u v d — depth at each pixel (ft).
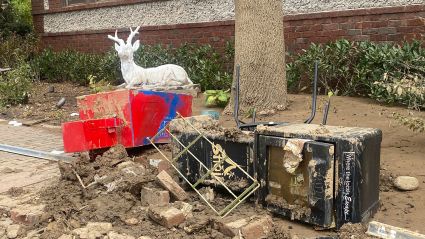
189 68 36.65
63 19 52.24
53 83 48.67
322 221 11.38
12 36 52.44
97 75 43.47
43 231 12.41
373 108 24.57
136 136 18.56
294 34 33.60
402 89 18.17
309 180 11.34
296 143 11.36
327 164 11.06
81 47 50.65
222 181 13.30
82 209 13.20
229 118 24.07
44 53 50.93
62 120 29.45
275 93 24.81
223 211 12.29
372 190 12.12
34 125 28.48
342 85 29.89
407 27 28.43
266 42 24.38
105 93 18.75
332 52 29.66
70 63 47.19
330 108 24.82
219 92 28.32
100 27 48.37
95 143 17.69
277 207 12.14
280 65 24.93
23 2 65.31
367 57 27.32
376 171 12.33
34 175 17.83
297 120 22.34
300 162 11.50
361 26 30.37
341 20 31.24
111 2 46.37
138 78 29.32
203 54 37.37
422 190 13.91
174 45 41.60
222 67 37.06
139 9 44.29
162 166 15.69
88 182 14.92
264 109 24.53
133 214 12.84
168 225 11.89
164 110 19.39
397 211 12.66
